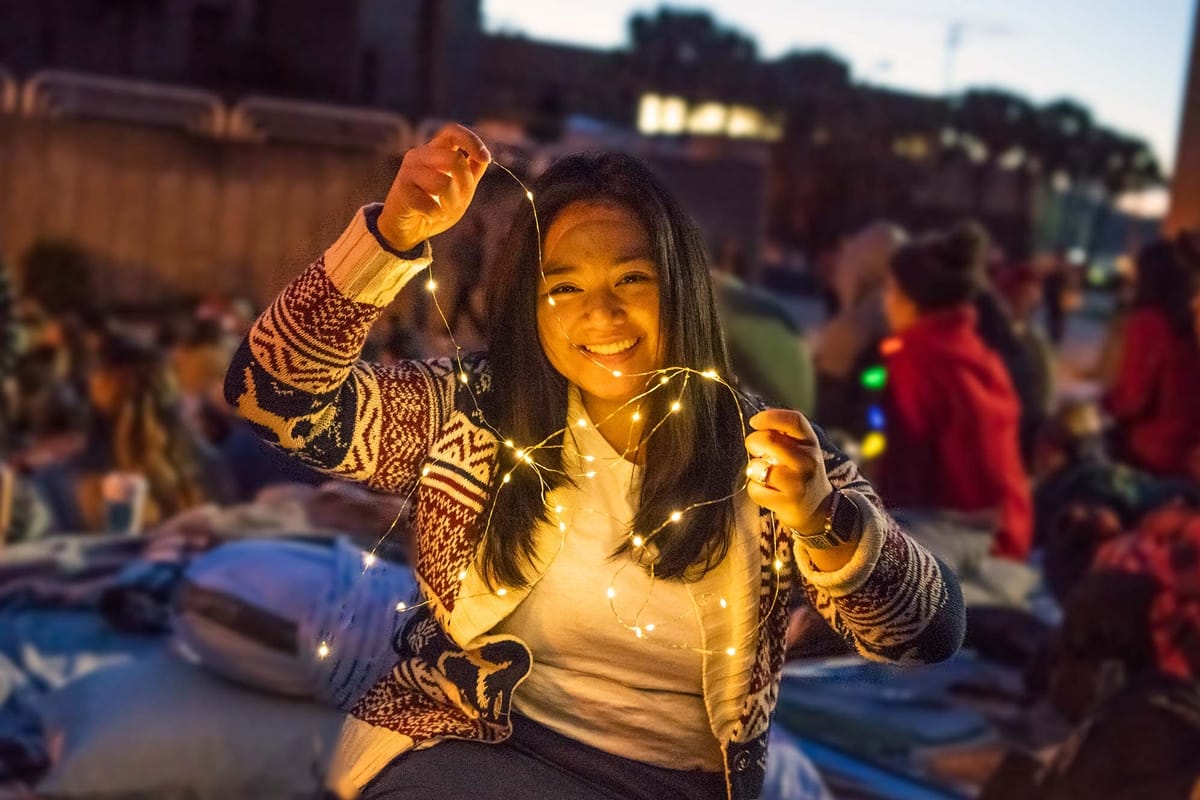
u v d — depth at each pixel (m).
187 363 7.98
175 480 5.93
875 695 5.15
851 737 4.79
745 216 21.20
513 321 2.17
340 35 24.23
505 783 2.12
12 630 4.96
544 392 2.16
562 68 48.25
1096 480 6.42
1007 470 5.91
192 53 24.20
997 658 5.46
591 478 2.16
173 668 4.20
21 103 15.47
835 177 39.97
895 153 45.59
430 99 22.88
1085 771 3.68
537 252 2.15
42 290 14.13
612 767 2.15
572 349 2.14
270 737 3.98
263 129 15.93
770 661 2.21
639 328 2.14
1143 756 3.62
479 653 2.15
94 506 5.93
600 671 2.16
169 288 15.47
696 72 52.22
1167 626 4.18
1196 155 12.81
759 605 2.19
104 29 24.03
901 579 2.05
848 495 2.04
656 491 2.12
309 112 15.94
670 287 2.14
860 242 6.83
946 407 5.82
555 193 2.16
